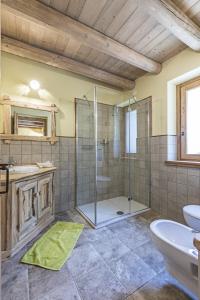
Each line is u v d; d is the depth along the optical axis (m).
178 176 2.19
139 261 1.47
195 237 0.71
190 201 2.04
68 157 2.65
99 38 1.81
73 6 1.50
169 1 1.41
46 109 2.40
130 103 3.01
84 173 2.75
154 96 2.56
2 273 1.32
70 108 2.66
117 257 1.52
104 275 1.32
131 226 2.11
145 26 1.75
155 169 2.55
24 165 2.20
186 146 2.28
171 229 1.39
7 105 2.11
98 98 2.78
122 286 1.22
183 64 2.12
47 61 2.21
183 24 1.56
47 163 2.29
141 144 2.81
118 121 3.04
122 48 2.01
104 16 1.61
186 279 1.10
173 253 1.09
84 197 2.75
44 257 1.50
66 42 2.02
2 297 1.13
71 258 1.50
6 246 1.48
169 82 2.34
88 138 2.79
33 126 2.31
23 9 1.42
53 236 1.85
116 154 3.01
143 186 2.79
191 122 2.23
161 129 2.44
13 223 1.53
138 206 2.74
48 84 2.45
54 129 2.48
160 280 1.27
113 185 2.96
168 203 2.34
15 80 2.19
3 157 2.09
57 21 1.55
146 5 1.38
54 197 2.34
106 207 2.70
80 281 1.26
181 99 2.34
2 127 2.09
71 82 2.67
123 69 2.63
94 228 2.04
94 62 2.45
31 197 1.81
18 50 1.99
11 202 1.51
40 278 1.28
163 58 2.31
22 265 1.41
